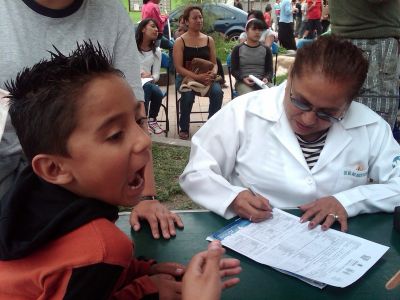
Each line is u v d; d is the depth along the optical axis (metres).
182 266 1.08
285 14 10.95
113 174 0.77
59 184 0.79
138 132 0.79
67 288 0.71
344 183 1.53
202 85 4.96
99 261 0.72
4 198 0.80
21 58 1.26
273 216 1.38
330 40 1.32
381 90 2.64
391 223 1.38
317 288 1.04
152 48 5.39
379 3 2.51
